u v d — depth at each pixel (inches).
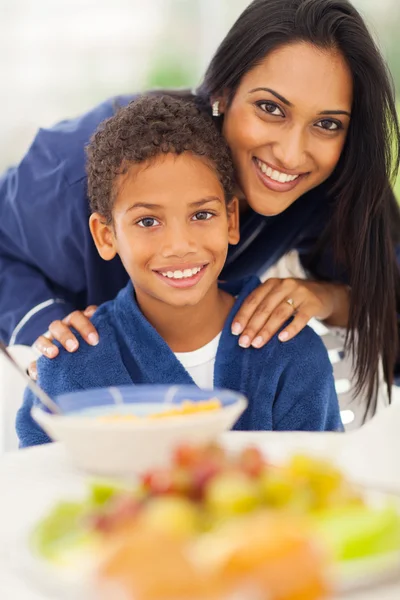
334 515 26.0
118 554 22.3
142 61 173.2
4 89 168.7
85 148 62.9
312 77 56.5
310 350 57.2
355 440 40.2
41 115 169.9
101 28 171.3
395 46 149.3
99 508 27.4
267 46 56.9
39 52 169.3
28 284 72.4
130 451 35.1
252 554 21.8
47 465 37.8
